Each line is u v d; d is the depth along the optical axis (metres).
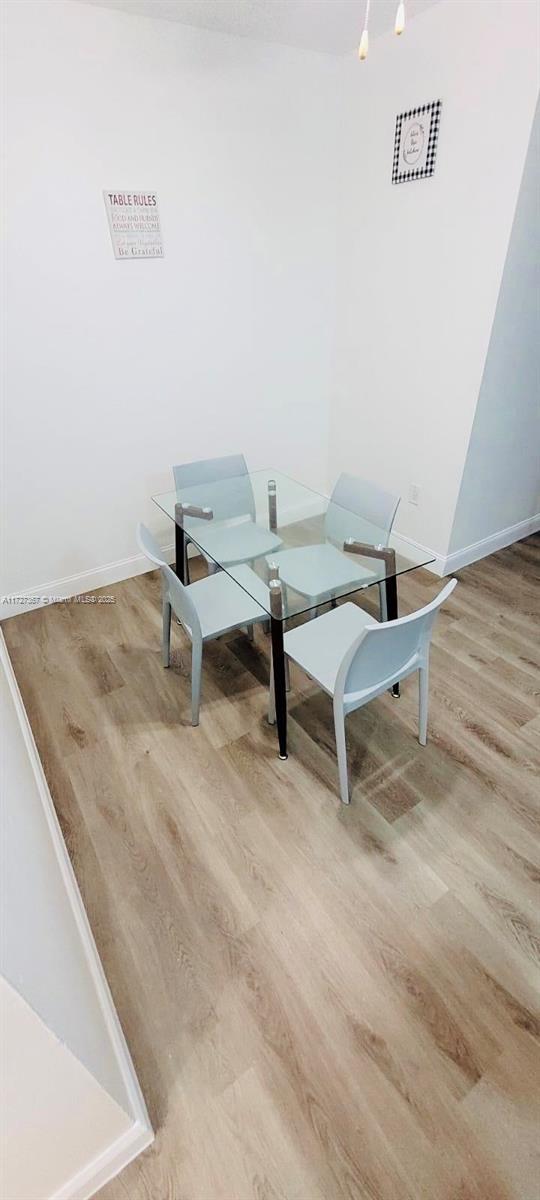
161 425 2.89
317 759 1.92
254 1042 1.23
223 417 3.11
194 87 2.31
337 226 3.00
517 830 1.68
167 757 1.95
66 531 2.80
